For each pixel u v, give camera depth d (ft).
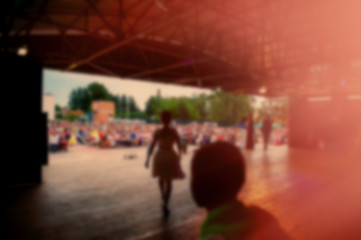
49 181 18.28
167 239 9.75
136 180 18.75
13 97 16.65
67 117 272.51
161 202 13.97
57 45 29.48
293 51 36.19
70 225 10.85
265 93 56.34
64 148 35.65
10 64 16.47
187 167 24.29
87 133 52.44
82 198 14.48
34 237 9.73
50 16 23.58
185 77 41.27
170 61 38.40
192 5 15.26
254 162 27.30
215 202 2.42
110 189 16.35
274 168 24.03
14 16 17.43
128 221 11.35
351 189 16.99
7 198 14.24
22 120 16.96
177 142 12.53
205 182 2.44
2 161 16.20
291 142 42.57
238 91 53.93
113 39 21.74
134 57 35.17
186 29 29.55
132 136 43.65
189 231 10.45
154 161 12.49
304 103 41.47
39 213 12.13
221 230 2.07
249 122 38.91
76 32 27.35
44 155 24.38
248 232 2.08
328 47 30.66
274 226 2.26
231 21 27.71
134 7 22.44
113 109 177.17
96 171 21.90
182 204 13.64
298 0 23.35
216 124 99.81
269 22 26.55
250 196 15.43
